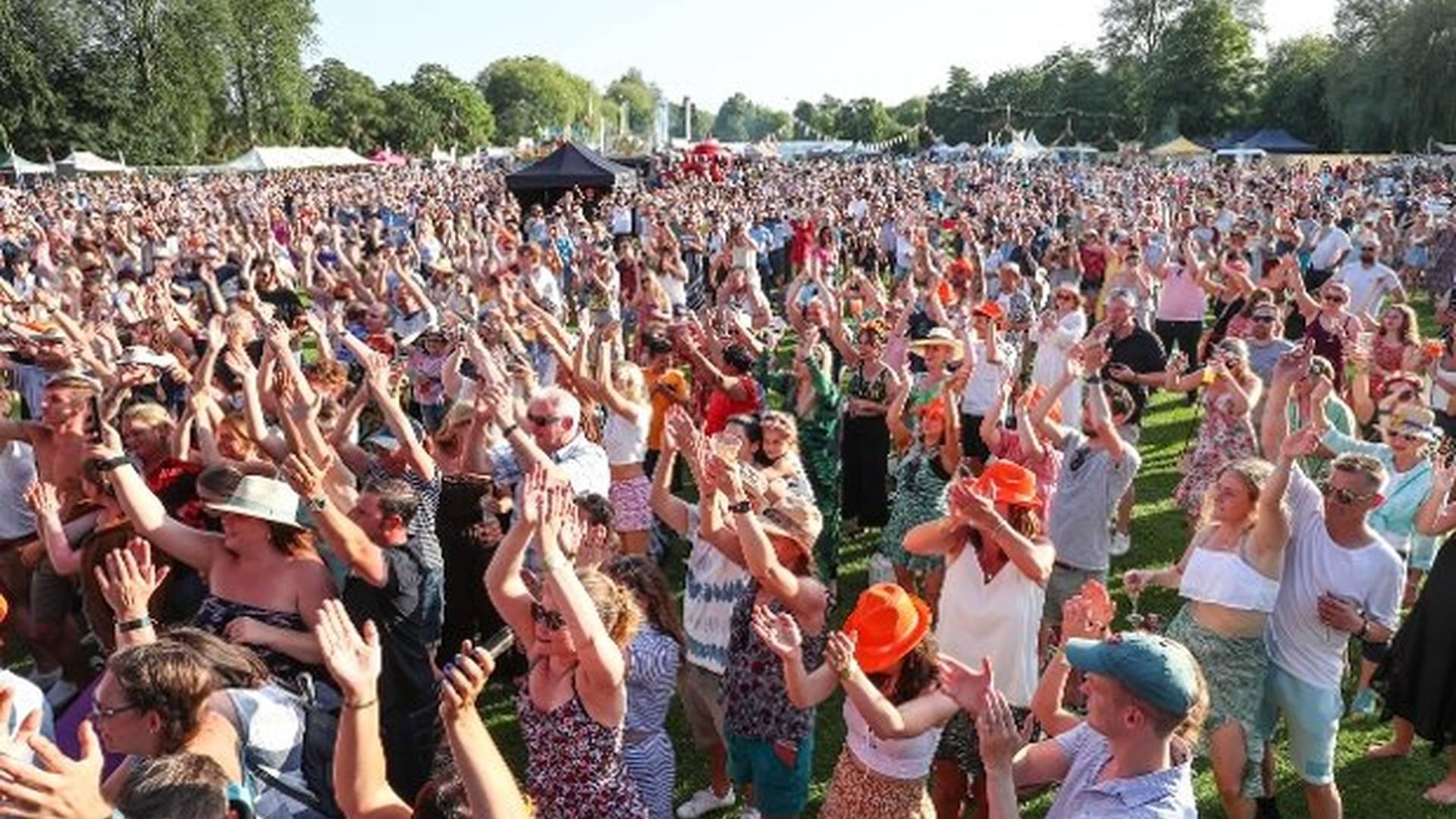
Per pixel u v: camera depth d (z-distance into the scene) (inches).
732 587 207.5
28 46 2908.5
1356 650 288.5
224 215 1188.5
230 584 184.5
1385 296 581.6
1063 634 153.6
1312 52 3622.0
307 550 186.4
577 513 202.4
